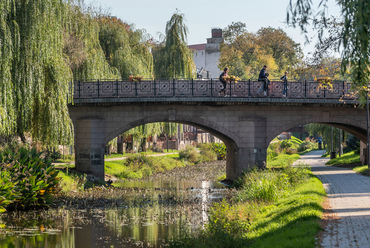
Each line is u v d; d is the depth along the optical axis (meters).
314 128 73.81
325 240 12.83
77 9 41.78
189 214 26.62
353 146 75.19
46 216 25.34
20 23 30.30
